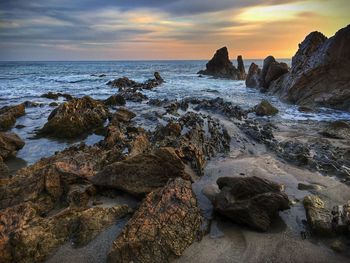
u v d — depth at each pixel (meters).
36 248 6.32
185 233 6.64
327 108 23.16
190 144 11.64
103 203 8.22
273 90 32.31
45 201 8.00
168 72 81.25
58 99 27.33
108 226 7.21
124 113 18.58
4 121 16.67
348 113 21.42
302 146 12.53
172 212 6.87
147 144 12.27
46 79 51.72
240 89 38.19
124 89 34.47
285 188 9.10
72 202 8.03
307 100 25.12
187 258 6.27
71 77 57.91
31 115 19.89
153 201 7.33
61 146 13.73
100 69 101.81
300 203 8.20
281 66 34.19
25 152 12.84
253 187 7.75
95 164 9.73
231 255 6.35
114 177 8.62
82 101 18.91
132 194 8.44
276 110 21.39
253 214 7.17
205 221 7.43
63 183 8.59
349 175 9.88
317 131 16.00
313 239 6.80
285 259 6.23
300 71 27.30
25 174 9.21
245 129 15.45
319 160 11.20
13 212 6.89
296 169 10.60
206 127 16.00
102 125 17.36
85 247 6.58
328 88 24.22
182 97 28.81
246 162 11.25
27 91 32.94
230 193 7.78
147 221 6.62
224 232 7.10
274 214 7.53
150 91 34.28
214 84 45.47
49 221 6.90
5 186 8.28
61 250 6.50
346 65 23.38
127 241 6.15
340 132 15.01
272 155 12.11
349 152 11.87
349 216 6.89
